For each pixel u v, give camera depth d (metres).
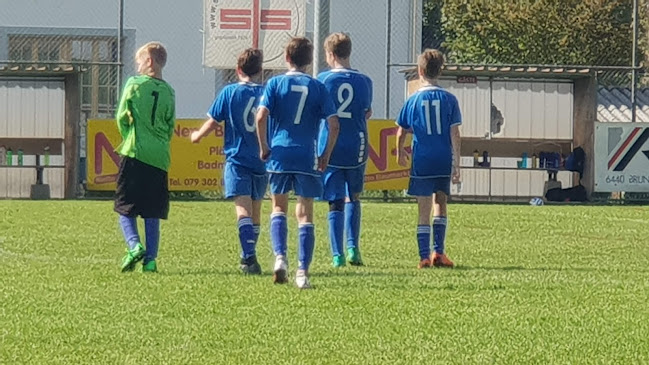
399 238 13.65
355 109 10.42
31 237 13.08
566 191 22.19
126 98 9.66
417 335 6.76
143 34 27.12
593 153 21.86
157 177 9.70
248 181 9.77
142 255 9.66
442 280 9.30
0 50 27.11
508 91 23.28
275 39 22.50
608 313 7.64
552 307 7.87
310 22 24.86
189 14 27.09
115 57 26.80
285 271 8.88
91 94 26.84
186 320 7.19
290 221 15.74
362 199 21.16
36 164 21.64
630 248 12.79
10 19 27.09
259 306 7.75
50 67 22.00
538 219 16.91
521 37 29.14
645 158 21.81
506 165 23.39
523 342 6.59
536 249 12.55
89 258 10.91
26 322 7.08
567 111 23.34
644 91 25.59
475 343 6.55
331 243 10.59
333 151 10.40
